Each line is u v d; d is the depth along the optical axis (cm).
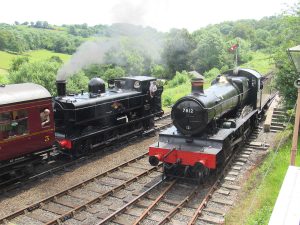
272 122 1830
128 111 1725
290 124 1560
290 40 1495
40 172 1302
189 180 1199
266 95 2059
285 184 576
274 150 1407
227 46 5372
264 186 1055
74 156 1444
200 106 1158
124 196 1085
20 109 1141
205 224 912
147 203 1024
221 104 1279
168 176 1226
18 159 1177
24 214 973
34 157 1237
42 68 3928
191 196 1066
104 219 908
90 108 1462
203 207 998
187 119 1185
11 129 1122
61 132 1430
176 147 1169
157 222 918
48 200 1052
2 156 1098
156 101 1962
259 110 1819
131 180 1197
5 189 1118
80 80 3744
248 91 1702
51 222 904
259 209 927
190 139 1199
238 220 902
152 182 1200
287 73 1467
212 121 1214
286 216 482
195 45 5519
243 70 1734
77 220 940
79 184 1154
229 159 1338
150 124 1936
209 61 5247
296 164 1148
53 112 1323
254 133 1753
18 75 3941
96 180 1214
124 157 1476
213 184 1135
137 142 1722
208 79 4238
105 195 1080
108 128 1583
